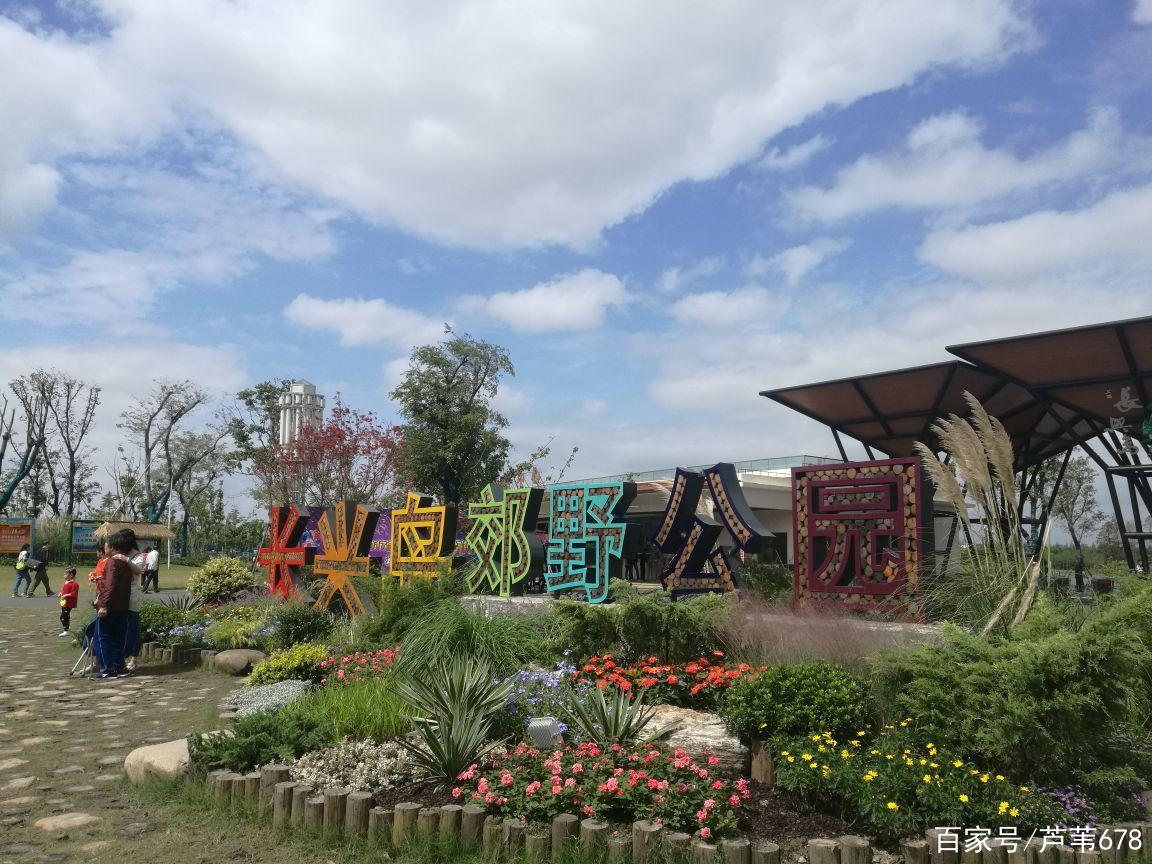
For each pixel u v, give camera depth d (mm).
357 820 4957
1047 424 17453
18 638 14938
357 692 7301
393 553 14453
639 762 5219
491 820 4766
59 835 5000
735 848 4262
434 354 39094
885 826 4758
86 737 7500
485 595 13094
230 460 44406
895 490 9180
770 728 5770
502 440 39406
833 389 16484
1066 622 7082
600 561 11703
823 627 7023
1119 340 11906
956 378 15062
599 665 7801
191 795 5566
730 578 10164
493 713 6453
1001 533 8219
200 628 13281
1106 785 5051
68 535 48094
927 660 5516
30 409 59344
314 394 46875
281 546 17453
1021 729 4953
